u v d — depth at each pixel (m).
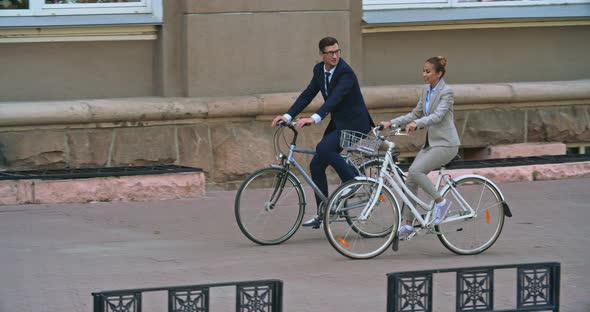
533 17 34.28
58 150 28.88
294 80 31.64
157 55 31.22
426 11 33.84
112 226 24.64
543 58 35.31
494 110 33.91
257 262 21.06
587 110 35.00
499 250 22.55
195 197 28.64
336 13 31.86
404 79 33.81
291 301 17.75
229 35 30.91
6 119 28.28
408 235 21.88
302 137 31.39
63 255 21.52
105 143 29.45
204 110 30.22
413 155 33.19
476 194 22.20
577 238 23.83
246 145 30.81
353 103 23.42
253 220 22.81
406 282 15.58
